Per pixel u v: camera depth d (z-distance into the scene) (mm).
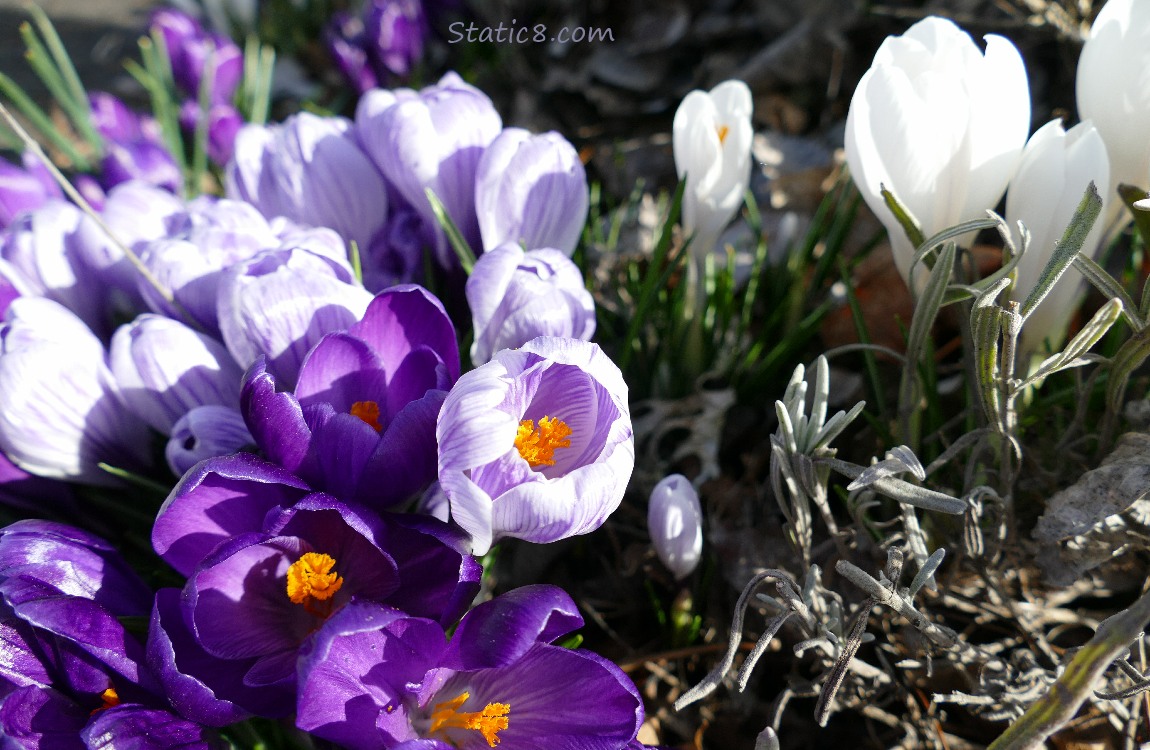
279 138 417
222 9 800
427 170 399
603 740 333
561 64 678
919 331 351
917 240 355
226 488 344
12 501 386
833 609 350
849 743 379
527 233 398
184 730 330
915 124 347
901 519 355
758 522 410
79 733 332
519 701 341
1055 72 495
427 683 334
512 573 414
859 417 430
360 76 676
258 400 336
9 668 335
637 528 421
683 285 433
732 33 625
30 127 727
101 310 419
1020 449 350
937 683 368
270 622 348
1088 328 329
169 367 368
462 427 323
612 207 552
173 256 380
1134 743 351
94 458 381
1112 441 374
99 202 501
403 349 360
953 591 372
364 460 337
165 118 563
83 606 333
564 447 344
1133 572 369
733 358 444
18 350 363
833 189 448
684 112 399
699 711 387
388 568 344
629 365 449
